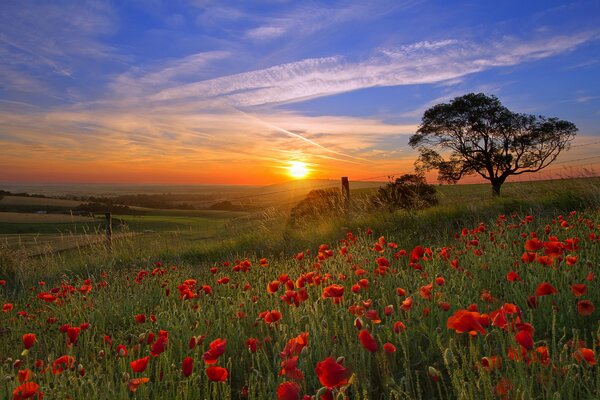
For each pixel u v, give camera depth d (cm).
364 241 779
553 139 3541
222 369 240
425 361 319
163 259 1269
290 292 377
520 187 1245
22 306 663
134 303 605
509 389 227
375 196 1519
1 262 1138
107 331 491
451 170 3759
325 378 185
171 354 360
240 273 637
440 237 878
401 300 439
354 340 345
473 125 3566
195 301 500
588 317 356
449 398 278
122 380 293
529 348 215
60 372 299
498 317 244
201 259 1263
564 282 401
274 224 1548
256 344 318
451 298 404
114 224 1773
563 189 1164
